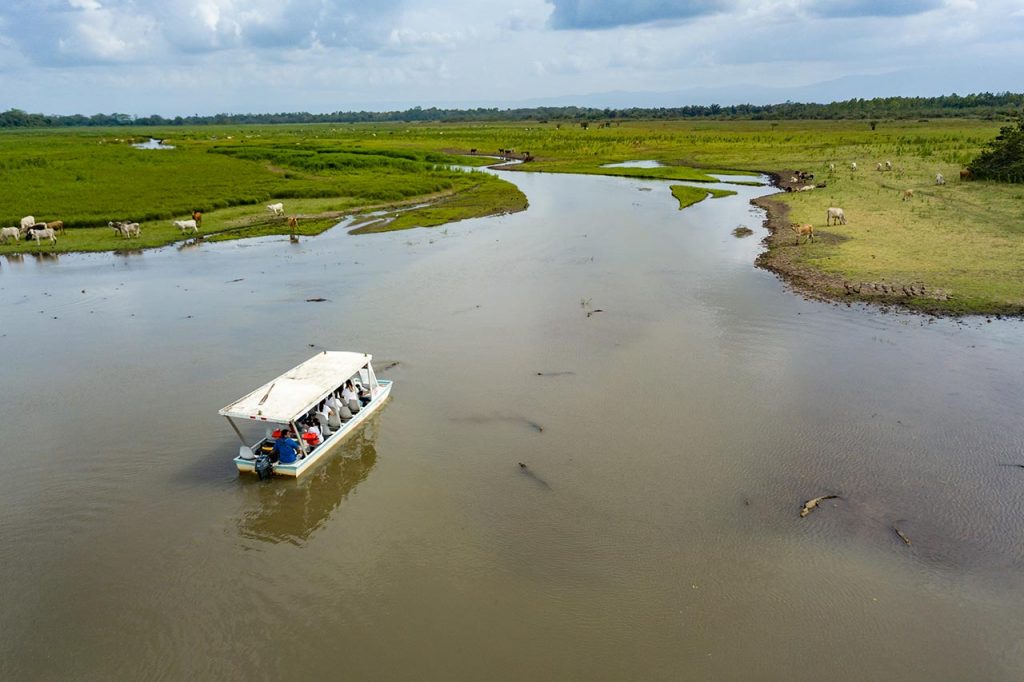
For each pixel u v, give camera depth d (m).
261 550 17.42
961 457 20.28
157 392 26.53
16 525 18.55
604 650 13.92
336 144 147.25
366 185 81.88
